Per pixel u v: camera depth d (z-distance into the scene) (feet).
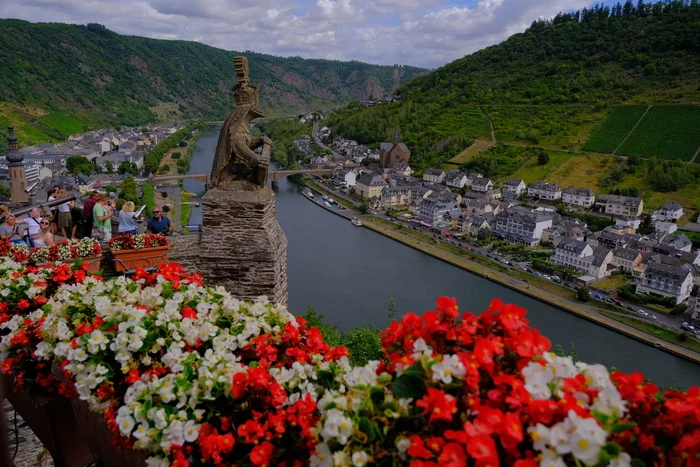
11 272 25.05
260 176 35.91
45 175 405.80
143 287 24.04
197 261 36.22
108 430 15.96
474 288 193.67
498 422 10.08
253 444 14.42
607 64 574.15
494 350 11.53
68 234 50.80
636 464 9.63
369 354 58.95
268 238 36.09
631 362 140.97
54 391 19.57
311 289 180.24
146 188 343.46
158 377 16.46
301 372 16.03
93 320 18.22
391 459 11.43
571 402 10.37
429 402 10.88
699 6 599.57
